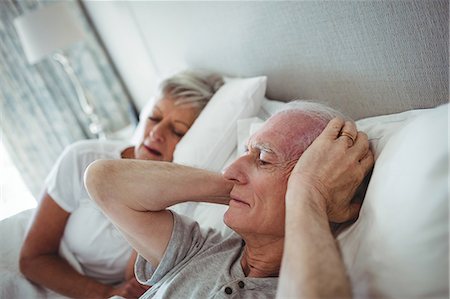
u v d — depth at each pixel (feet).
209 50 5.55
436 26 2.43
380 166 2.12
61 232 4.20
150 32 7.29
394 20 2.68
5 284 3.87
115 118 10.64
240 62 4.95
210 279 2.63
